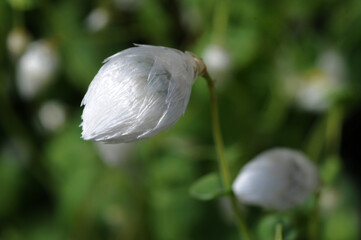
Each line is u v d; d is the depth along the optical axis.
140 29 0.31
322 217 0.27
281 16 0.29
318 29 0.29
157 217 0.30
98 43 0.32
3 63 0.33
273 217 0.21
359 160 0.30
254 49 0.29
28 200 0.34
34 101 0.33
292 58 0.29
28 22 0.33
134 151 0.29
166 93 0.17
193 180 0.30
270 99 0.29
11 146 0.34
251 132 0.30
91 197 0.31
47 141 0.34
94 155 0.32
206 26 0.30
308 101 0.28
